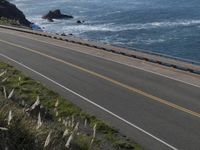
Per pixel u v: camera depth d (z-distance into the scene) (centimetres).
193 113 1920
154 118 1858
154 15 9650
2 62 3095
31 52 3659
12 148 682
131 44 6869
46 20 10006
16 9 9450
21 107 1052
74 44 4103
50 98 2138
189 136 1653
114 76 2675
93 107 2023
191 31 7662
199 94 2248
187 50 6306
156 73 2764
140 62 3134
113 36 7594
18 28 5575
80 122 1744
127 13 10181
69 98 2181
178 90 2328
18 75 2617
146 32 7719
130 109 1989
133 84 2466
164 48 6488
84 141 972
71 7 12175
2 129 647
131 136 1645
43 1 14088
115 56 3400
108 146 1428
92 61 3191
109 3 12400
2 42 4312
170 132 1694
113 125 1766
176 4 11362
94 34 7944
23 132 729
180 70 2822
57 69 2914
